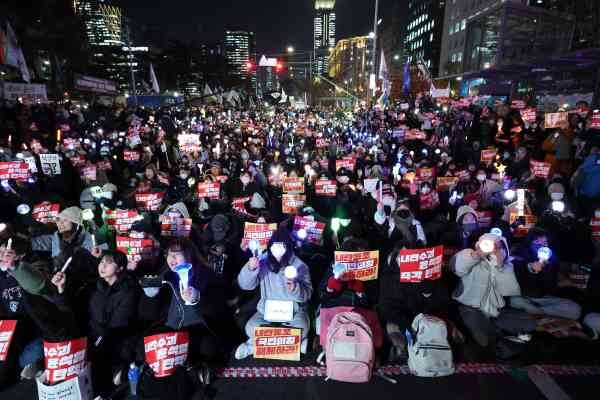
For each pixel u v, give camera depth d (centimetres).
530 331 397
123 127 1806
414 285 411
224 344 422
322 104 8112
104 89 2931
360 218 711
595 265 478
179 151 1448
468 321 416
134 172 1123
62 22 2711
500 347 394
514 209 632
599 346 408
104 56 5394
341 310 394
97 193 688
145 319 391
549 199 642
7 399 342
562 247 560
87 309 400
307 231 578
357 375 353
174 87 5916
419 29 8044
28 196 744
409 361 374
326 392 355
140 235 485
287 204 726
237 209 736
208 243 572
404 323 392
